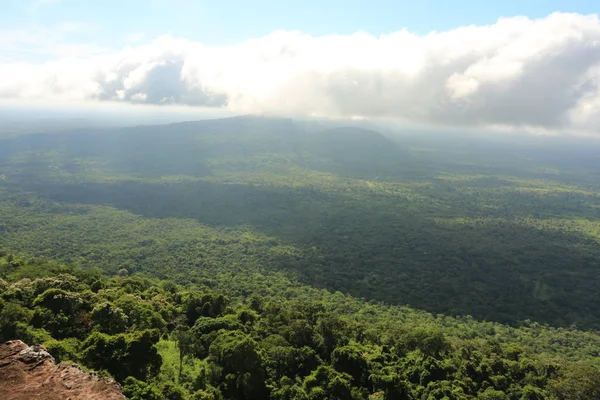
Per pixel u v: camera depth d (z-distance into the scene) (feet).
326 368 180.65
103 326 186.19
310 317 253.85
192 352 190.70
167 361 180.96
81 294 208.44
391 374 186.39
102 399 62.18
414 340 238.68
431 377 198.80
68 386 64.13
